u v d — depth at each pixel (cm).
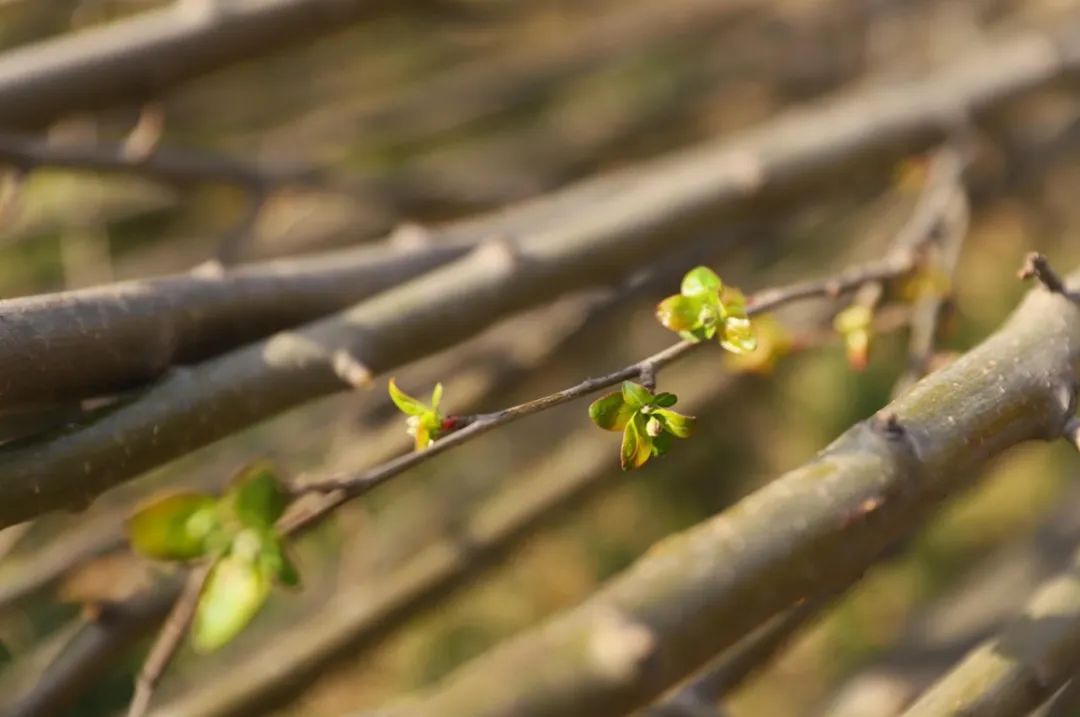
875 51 176
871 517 64
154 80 94
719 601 62
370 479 65
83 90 91
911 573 143
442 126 175
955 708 66
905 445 64
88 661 80
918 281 75
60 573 94
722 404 126
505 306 77
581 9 179
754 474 153
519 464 154
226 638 64
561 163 174
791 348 74
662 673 61
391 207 128
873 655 122
